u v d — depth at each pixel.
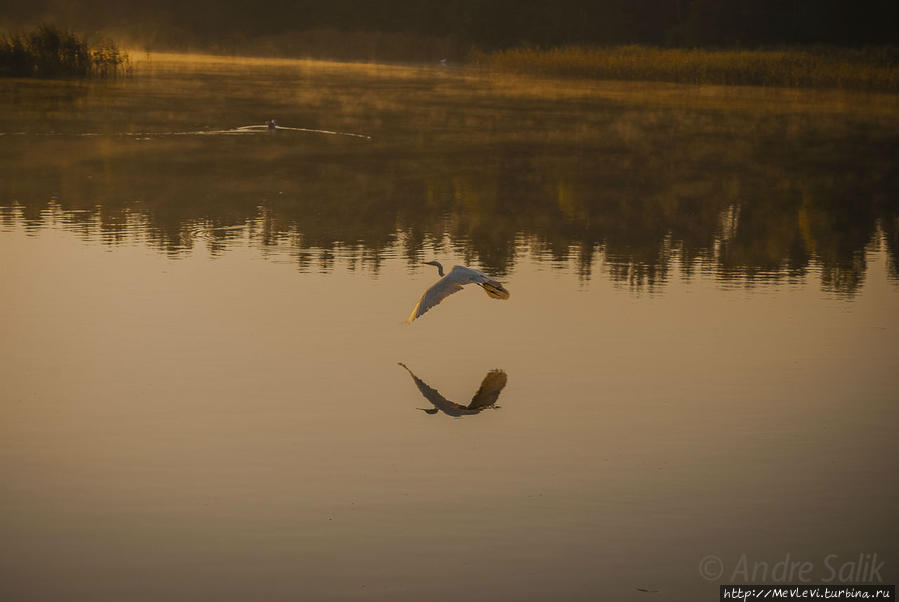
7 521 9.99
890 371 14.81
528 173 33.19
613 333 16.33
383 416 12.68
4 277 18.59
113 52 68.31
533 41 118.12
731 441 12.22
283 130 42.47
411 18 129.50
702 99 62.31
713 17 107.88
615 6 120.75
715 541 9.95
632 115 52.03
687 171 34.62
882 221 26.95
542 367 14.59
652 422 12.70
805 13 104.50
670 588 9.16
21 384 13.43
